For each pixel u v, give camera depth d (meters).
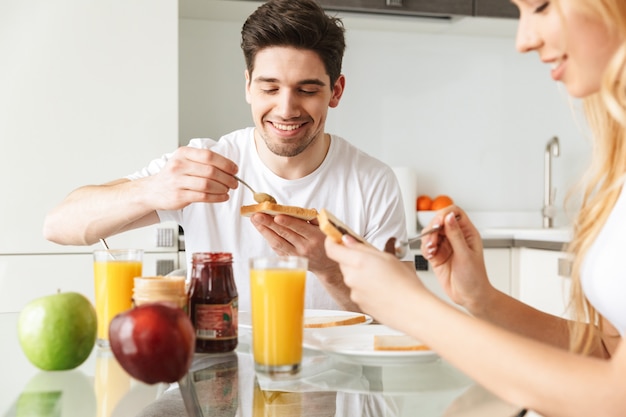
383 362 1.06
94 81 2.68
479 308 1.23
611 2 0.90
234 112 3.28
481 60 3.55
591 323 1.24
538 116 3.62
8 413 0.86
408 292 0.89
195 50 3.24
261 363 1.01
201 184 1.51
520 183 3.61
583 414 0.81
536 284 3.00
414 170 3.37
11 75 2.62
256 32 1.69
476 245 1.21
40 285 2.63
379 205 2.01
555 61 0.97
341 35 1.80
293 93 1.71
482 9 3.17
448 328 0.86
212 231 1.91
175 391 0.95
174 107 2.74
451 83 3.52
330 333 1.19
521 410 0.85
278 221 1.55
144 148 2.72
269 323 1.00
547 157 3.46
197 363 1.09
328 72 1.76
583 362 0.83
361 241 1.00
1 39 2.61
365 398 0.92
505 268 3.09
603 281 1.04
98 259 1.18
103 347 1.18
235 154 1.97
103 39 2.68
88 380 1.00
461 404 0.89
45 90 2.64
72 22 2.66
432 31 3.45
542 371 0.82
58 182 2.66
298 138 1.77
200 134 3.26
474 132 3.55
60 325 1.00
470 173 3.56
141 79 2.71
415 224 3.28
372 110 3.44
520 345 0.85
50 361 1.01
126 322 0.90
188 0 2.92
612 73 0.91
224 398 0.92
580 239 1.21
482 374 0.85
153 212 1.91
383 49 3.44
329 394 0.94
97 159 2.68
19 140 2.63
